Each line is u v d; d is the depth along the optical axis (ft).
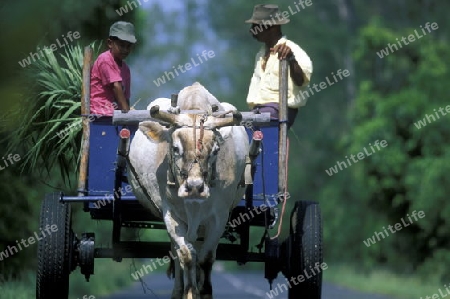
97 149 65.92
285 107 65.92
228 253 66.64
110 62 69.87
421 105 179.32
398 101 180.14
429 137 176.35
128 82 72.23
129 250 66.85
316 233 65.87
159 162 59.88
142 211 68.54
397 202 181.06
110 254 66.95
